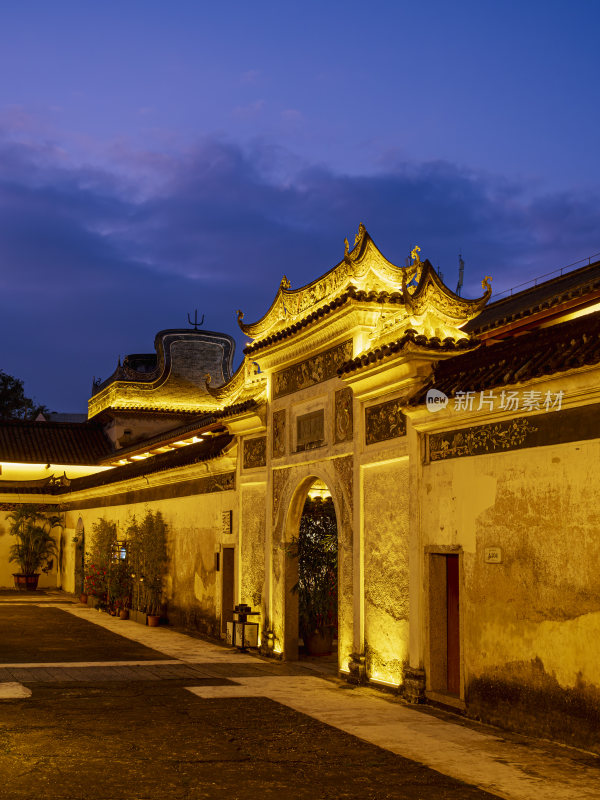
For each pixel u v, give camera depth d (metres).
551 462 8.27
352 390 11.91
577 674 7.73
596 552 7.65
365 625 11.45
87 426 36.47
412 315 10.57
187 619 18.45
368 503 11.55
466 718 9.09
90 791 6.29
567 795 6.35
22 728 8.30
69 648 15.12
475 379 9.21
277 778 6.76
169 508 20.23
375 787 6.54
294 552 13.88
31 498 31.97
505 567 8.76
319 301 13.09
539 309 12.29
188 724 8.62
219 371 33.09
